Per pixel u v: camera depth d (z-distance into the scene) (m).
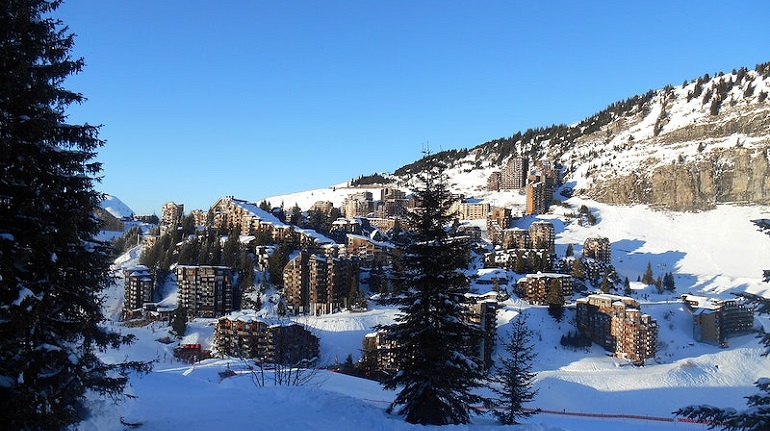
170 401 24.78
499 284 148.00
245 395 26.58
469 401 24.44
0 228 12.62
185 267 139.38
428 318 24.38
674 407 83.56
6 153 11.91
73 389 14.88
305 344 79.31
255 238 176.00
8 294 12.36
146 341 110.25
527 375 38.41
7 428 12.31
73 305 14.82
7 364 12.59
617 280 174.75
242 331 91.62
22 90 12.63
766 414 11.14
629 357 109.38
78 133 14.09
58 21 13.84
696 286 184.62
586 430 44.00
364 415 22.11
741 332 126.88
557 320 127.00
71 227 13.62
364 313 126.38
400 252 25.44
